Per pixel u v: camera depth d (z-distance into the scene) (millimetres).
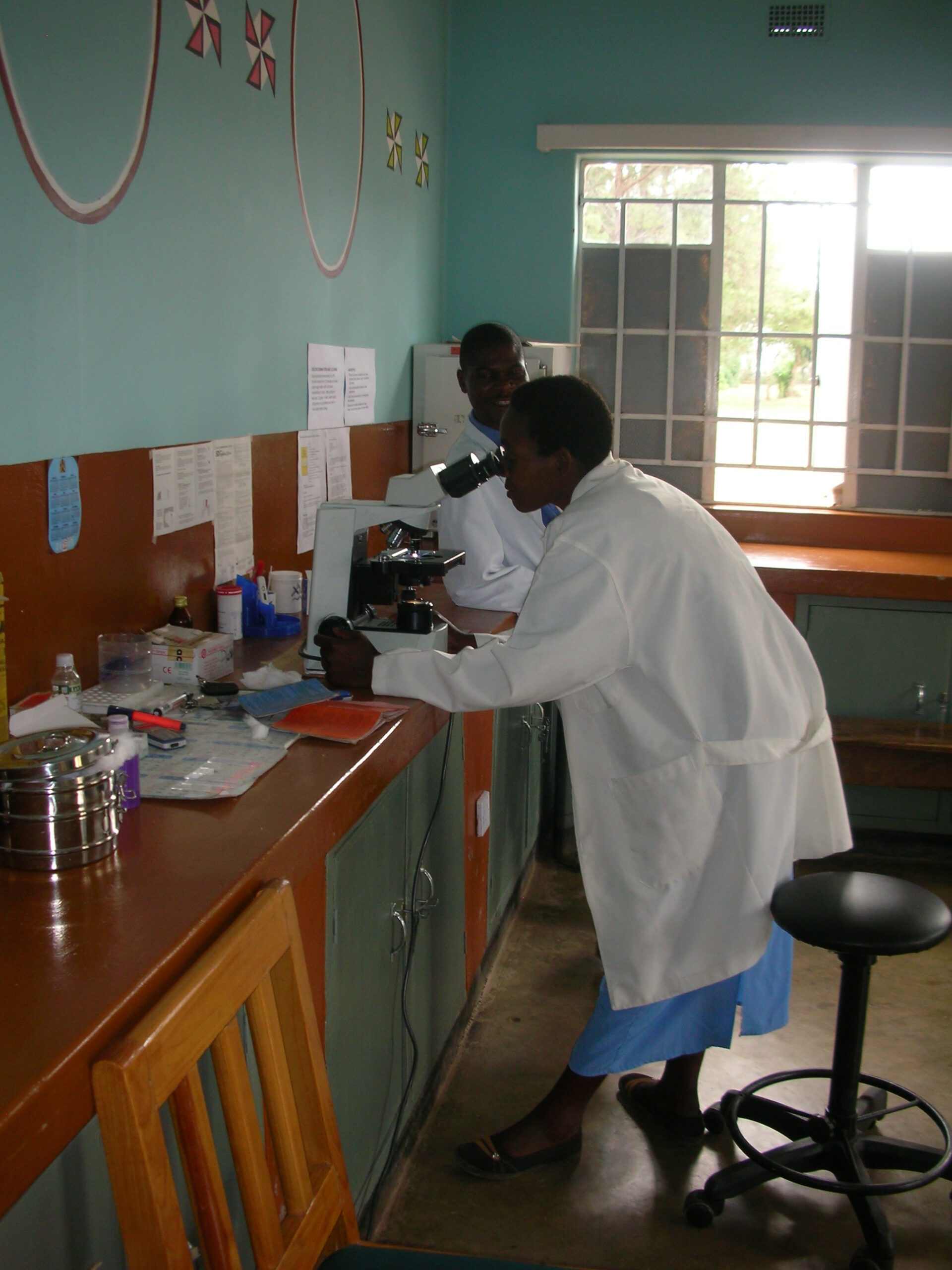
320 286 2963
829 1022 2697
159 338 2062
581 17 4234
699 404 4578
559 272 4414
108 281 1868
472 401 2711
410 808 1997
